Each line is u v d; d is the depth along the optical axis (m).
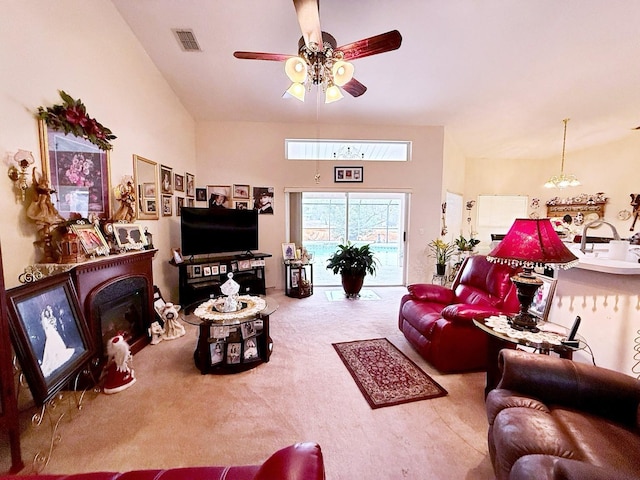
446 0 2.56
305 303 4.29
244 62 3.46
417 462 1.52
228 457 1.55
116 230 2.62
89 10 2.48
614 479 0.71
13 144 1.86
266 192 4.90
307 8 1.73
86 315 2.16
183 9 2.77
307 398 2.05
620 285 2.00
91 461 1.52
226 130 4.76
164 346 2.90
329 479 1.42
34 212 1.94
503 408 1.28
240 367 2.40
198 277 4.03
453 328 2.32
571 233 4.62
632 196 5.27
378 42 2.01
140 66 3.23
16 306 1.50
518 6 2.60
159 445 1.63
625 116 4.46
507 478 1.08
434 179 5.04
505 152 6.39
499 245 1.86
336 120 4.77
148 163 3.40
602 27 2.75
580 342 1.67
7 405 1.39
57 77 2.17
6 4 1.80
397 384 2.22
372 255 4.52
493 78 3.63
